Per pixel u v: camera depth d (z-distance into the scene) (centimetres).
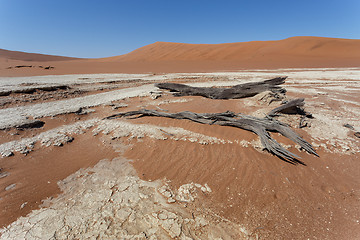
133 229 332
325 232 348
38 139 645
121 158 562
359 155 578
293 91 1535
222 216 371
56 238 316
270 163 524
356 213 388
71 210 374
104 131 722
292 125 738
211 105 1041
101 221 347
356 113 959
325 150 596
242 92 1164
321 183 468
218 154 562
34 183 452
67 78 2083
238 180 466
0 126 666
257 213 381
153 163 533
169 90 1507
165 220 350
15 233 328
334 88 1683
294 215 380
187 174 487
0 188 430
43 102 1070
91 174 489
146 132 703
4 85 1342
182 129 722
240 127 703
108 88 1553
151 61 6062
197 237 324
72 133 706
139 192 423
